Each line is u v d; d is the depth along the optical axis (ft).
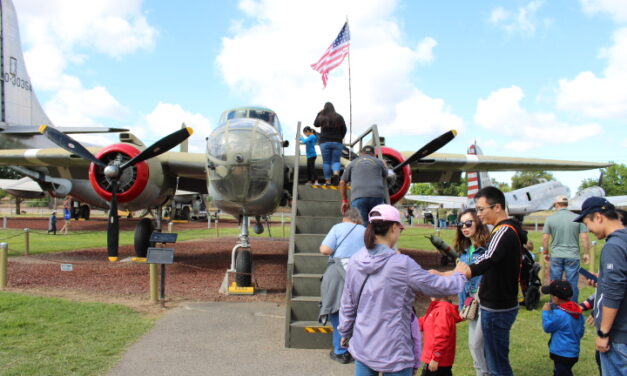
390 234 8.65
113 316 19.27
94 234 66.69
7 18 72.43
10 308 20.18
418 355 8.77
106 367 13.47
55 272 30.50
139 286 26.37
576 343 11.85
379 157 23.59
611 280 8.70
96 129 61.41
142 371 13.28
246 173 24.48
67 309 20.25
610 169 191.11
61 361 13.84
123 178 31.60
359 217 14.75
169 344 15.83
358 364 8.62
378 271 8.45
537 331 18.62
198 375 13.11
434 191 249.96
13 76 73.82
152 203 33.50
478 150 69.56
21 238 58.54
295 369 13.78
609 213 9.37
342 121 24.91
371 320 8.41
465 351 15.93
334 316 14.26
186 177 40.09
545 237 21.21
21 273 29.68
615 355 8.91
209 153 25.03
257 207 26.14
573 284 20.35
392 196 28.99
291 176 30.55
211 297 23.82
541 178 214.07
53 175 41.65
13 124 72.90
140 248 35.68
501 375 10.61
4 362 13.64
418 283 8.30
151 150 29.35
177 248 49.96
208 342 16.19
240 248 26.04
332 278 13.98
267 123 27.53
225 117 30.37
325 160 24.84
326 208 23.20
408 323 8.49
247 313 20.42
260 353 15.19
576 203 89.92
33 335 16.39
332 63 35.24
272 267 35.45
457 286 8.44
